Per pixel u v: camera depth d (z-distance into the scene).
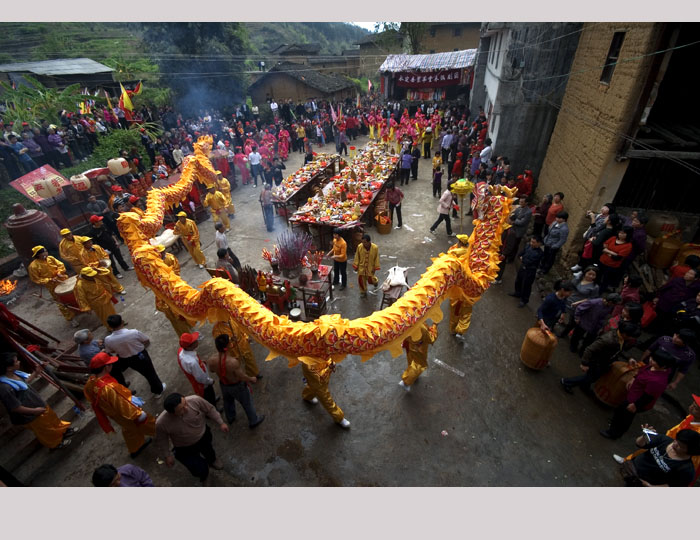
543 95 12.63
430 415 5.96
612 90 7.86
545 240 8.62
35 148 13.27
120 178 13.51
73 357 6.61
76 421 5.88
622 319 5.65
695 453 3.78
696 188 7.94
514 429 5.70
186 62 24.38
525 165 13.78
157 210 9.36
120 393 4.81
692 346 5.87
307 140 22.09
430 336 5.64
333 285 9.32
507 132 13.38
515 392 6.28
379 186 12.46
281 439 5.68
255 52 30.81
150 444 5.70
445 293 5.48
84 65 20.61
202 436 4.69
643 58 6.79
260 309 5.08
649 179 8.09
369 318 4.77
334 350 4.60
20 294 9.49
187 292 6.01
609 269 7.25
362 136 26.58
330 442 5.61
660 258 7.73
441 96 29.22
